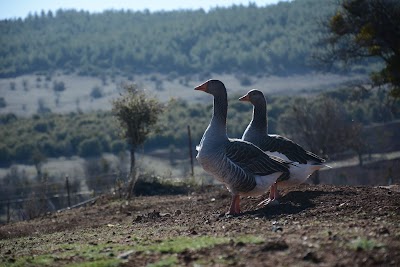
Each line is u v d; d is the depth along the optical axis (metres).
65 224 20.38
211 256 10.56
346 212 14.59
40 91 121.56
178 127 67.94
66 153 68.00
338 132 47.75
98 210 23.52
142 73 138.38
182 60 140.50
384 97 59.06
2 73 138.25
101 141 67.62
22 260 12.18
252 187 15.98
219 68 132.25
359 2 43.62
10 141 71.81
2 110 104.00
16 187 38.16
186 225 15.68
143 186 29.09
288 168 16.48
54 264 11.49
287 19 149.38
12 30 184.75
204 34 160.50
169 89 115.88
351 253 10.16
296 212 15.23
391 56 44.50
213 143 15.89
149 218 18.41
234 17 168.50
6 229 20.73
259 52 126.38
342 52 46.28
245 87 107.31
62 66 146.00
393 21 43.03
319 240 11.03
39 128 79.88
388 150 53.84
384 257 9.90
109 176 40.03
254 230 12.96
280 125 51.91
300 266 9.70
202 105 83.25
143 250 11.61
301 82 101.25
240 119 63.75
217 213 17.55
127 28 193.62
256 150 16.08
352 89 49.84
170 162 53.84
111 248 12.55
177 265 10.23
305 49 113.12
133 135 32.03
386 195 16.45
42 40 167.62
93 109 101.19
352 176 42.84
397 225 12.35
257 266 9.83
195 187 29.28
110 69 143.25
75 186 37.53
